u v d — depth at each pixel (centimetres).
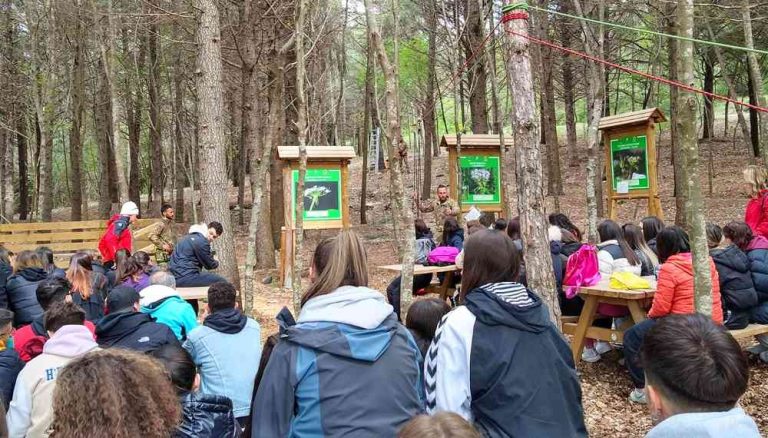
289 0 1188
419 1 1489
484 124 1371
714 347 150
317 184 1063
